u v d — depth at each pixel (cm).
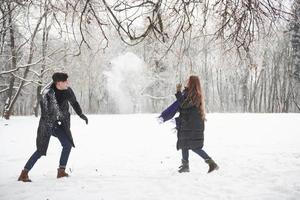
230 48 546
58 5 544
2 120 2331
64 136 745
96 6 508
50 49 2206
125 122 2061
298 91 4822
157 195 616
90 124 1962
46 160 999
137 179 733
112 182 705
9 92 2541
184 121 790
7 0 573
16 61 2411
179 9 487
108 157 1046
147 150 1152
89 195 619
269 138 1323
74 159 1022
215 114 2475
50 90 725
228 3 500
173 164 921
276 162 879
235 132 1515
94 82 4522
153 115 2683
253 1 494
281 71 4712
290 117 2088
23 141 1373
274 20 507
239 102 5669
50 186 675
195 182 693
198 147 785
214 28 540
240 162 891
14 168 905
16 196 616
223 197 599
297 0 506
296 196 600
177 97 788
